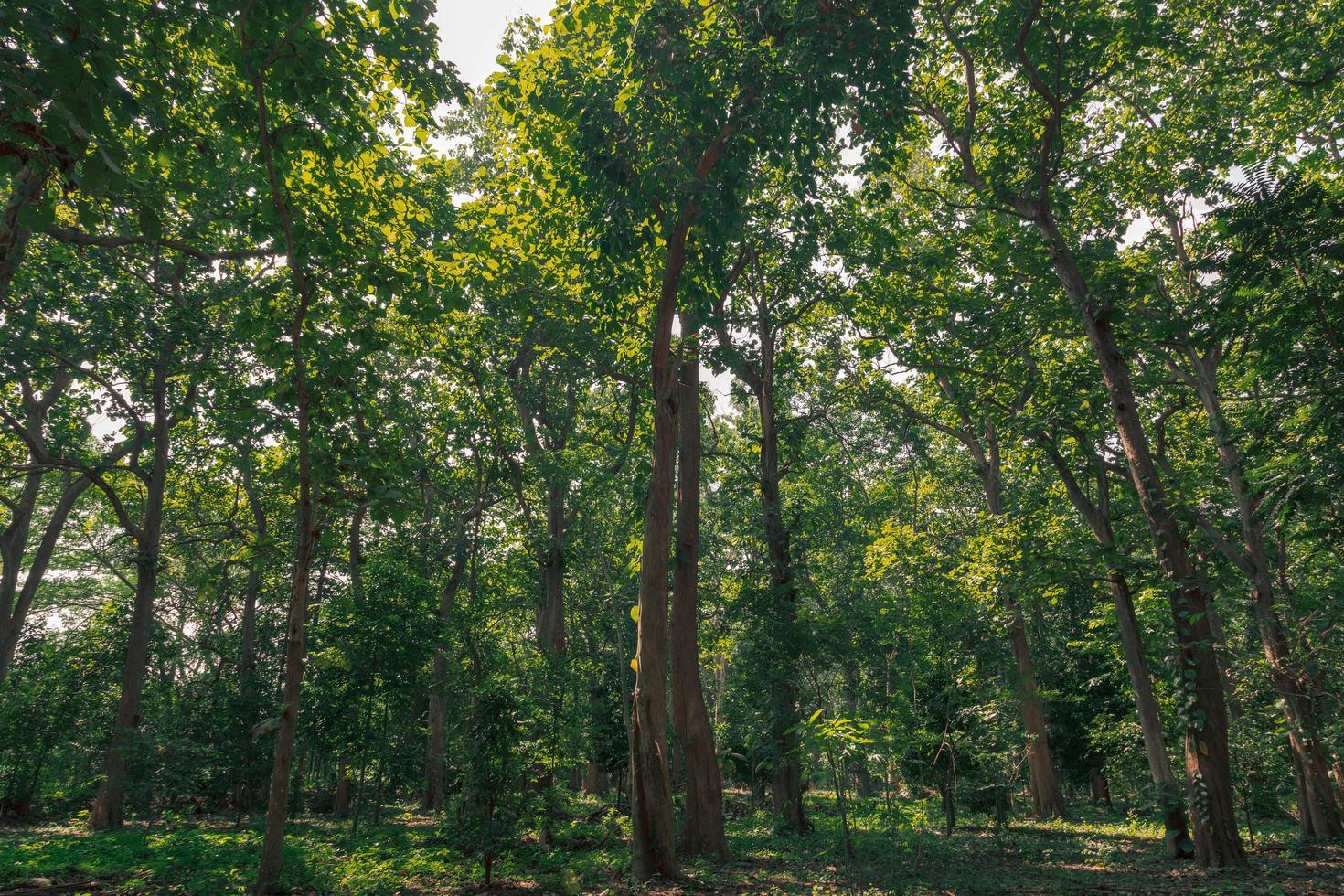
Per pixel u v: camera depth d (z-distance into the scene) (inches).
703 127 465.7
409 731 873.5
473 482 1188.5
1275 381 465.4
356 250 443.5
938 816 828.6
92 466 882.1
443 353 875.4
